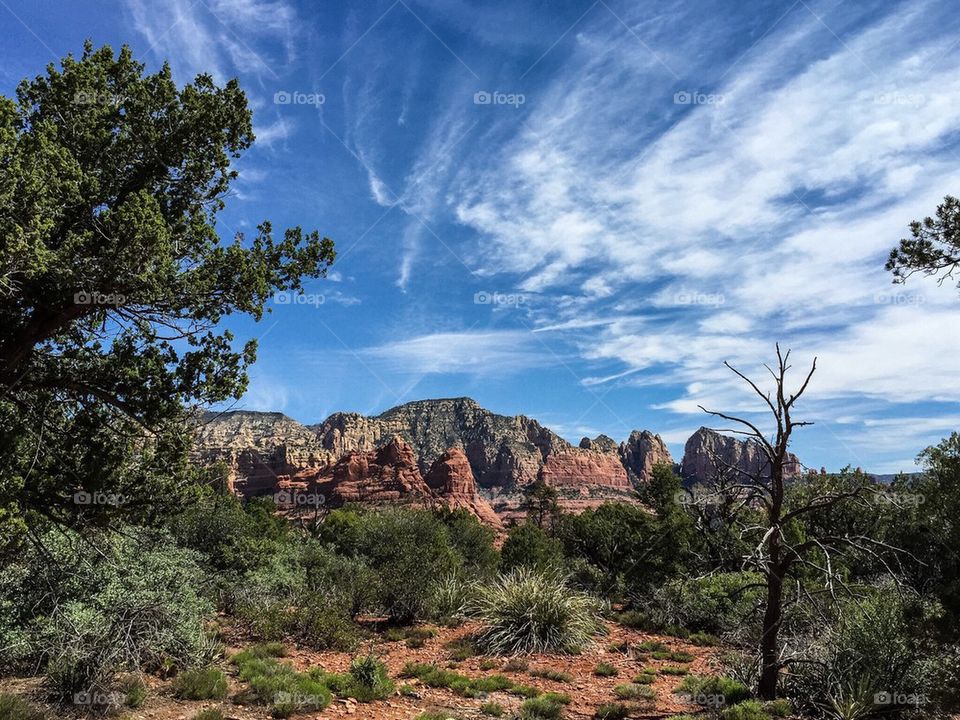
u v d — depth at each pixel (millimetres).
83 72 8352
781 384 8773
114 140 8352
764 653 9070
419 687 10445
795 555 8758
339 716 8344
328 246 9516
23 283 6895
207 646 10508
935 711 7797
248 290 8453
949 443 8023
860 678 8391
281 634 13648
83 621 8477
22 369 7609
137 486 8648
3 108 6141
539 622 14078
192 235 8445
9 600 8742
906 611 7844
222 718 7605
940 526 7977
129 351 8156
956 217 9328
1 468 7203
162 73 8680
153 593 9789
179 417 8328
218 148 8742
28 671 8570
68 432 8328
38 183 6160
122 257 7012
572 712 9109
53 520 7883
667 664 12773
